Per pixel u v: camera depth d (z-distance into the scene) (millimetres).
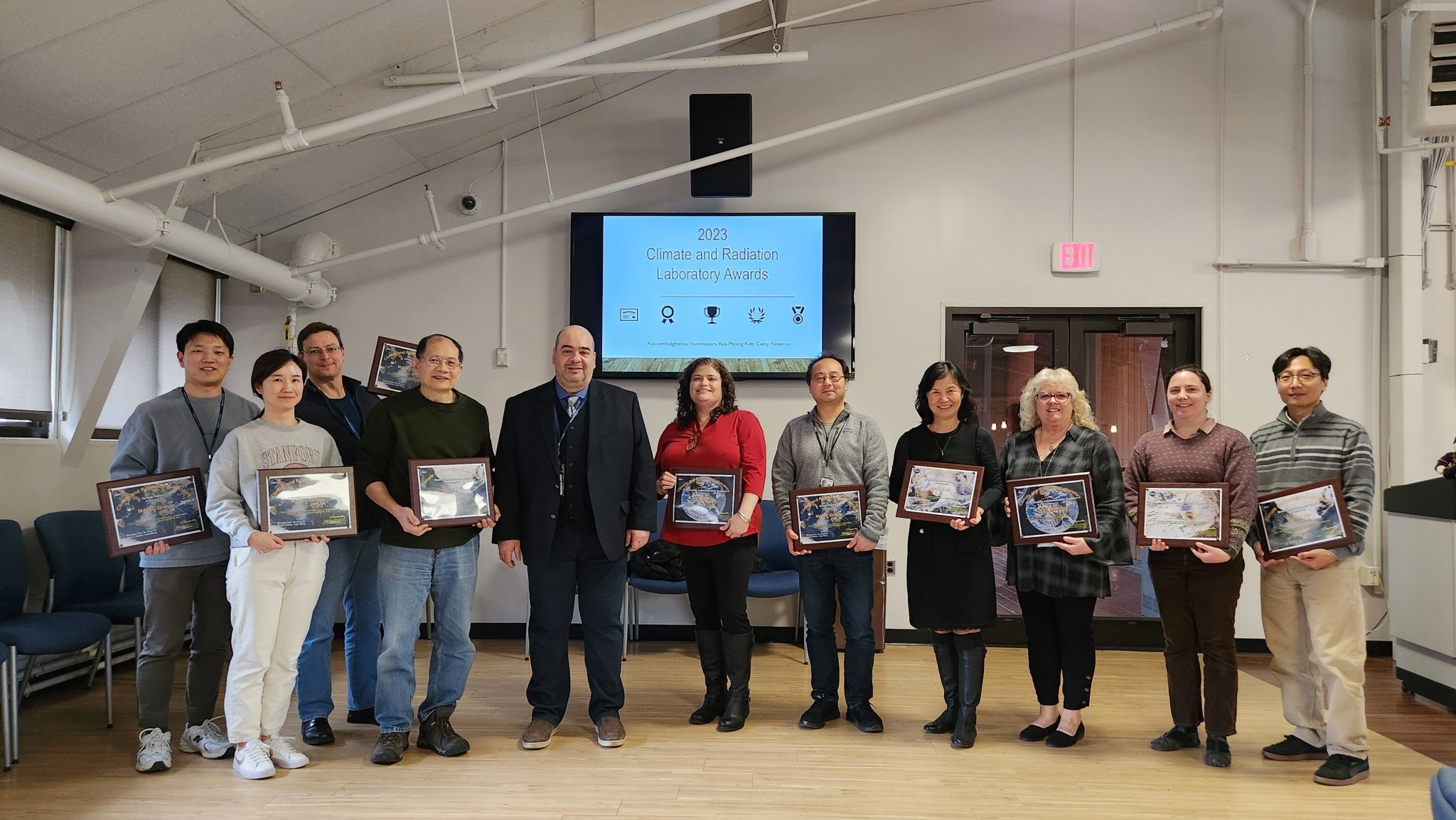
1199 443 3078
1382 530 4926
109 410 4418
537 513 3162
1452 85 4332
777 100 5199
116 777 2826
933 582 3191
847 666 3416
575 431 3217
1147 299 5074
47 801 2623
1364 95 5043
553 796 2688
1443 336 4938
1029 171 5137
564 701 3246
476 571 3178
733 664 3383
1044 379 3145
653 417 5160
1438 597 3861
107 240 4109
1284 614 3041
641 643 5016
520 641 5066
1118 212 5102
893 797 2713
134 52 3244
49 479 4020
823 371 3396
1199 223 5078
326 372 3350
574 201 4902
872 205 5168
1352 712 2871
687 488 3311
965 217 5141
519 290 5227
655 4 4172
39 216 3971
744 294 5105
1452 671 3795
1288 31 5078
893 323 5129
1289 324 5031
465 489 3047
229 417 3166
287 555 2906
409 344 3996
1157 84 5113
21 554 3463
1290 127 5062
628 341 5117
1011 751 3164
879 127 5172
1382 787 2844
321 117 4062
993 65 5160
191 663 3096
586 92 5062
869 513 3277
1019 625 5070
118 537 2836
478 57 4105
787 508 3439
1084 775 2920
